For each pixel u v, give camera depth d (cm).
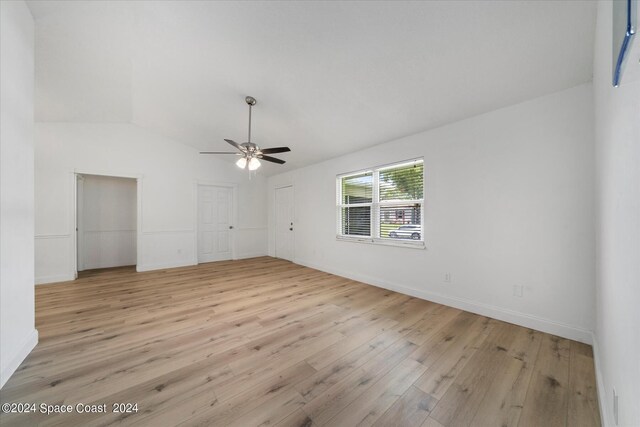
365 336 226
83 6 204
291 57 239
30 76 201
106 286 381
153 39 241
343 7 180
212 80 301
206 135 479
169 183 517
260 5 191
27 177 194
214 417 135
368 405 145
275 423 132
